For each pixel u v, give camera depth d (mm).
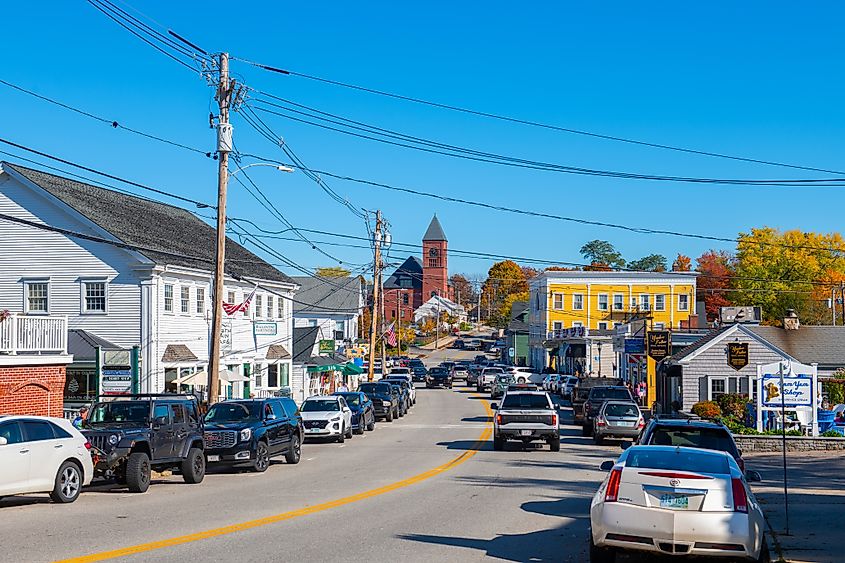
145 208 47844
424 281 177875
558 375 69438
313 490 19891
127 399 21953
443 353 140000
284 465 27000
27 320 28266
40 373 28625
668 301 90188
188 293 42688
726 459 11070
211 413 26016
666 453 11227
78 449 17875
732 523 10094
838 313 88188
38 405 28547
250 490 20016
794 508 17484
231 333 46219
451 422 45938
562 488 20531
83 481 18031
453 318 175125
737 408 39312
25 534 13289
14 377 27484
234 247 52000
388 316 176750
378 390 47500
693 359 44188
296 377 59219
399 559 11539
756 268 89875
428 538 13336
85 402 36094
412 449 31969
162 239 43281
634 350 49125
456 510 16641
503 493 19438
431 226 179625
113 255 39500
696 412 38281
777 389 31328
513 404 31359
